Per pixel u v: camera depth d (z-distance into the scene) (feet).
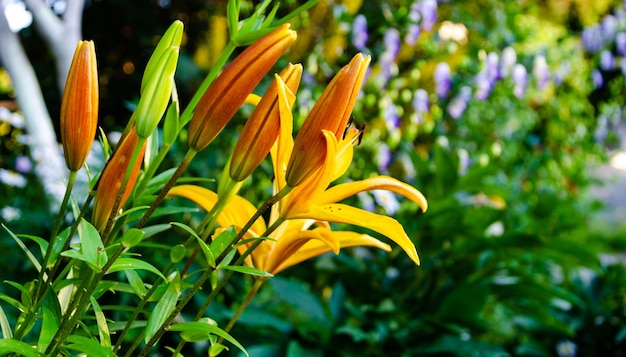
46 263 2.11
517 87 9.67
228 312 4.72
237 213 2.35
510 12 9.48
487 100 10.02
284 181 2.12
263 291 6.14
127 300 4.53
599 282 6.91
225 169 2.28
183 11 9.80
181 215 5.28
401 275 6.46
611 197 16.46
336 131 2.06
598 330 6.50
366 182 2.16
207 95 2.08
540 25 12.29
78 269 2.31
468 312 5.52
